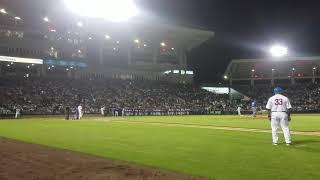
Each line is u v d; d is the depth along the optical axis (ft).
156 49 327.88
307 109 253.24
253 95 314.14
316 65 325.01
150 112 235.81
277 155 38.55
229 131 76.38
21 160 37.32
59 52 275.59
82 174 29.66
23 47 258.16
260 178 27.17
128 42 314.55
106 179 27.61
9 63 259.39
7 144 53.67
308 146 46.47
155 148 46.75
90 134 71.31
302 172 29.04
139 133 72.64
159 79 327.88
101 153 42.63
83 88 256.52
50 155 41.06
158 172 30.12
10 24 253.85
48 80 254.68
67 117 160.76
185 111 245.86
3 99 211.61
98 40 300.61
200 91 307.58
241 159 36.27
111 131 79.41
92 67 295.48
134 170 31.12
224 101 293.02
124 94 265.34
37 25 264.72
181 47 336.49
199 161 35.60
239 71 347.56
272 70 340.80
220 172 29.78
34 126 102.53
